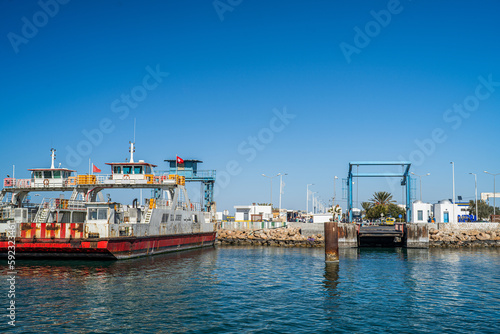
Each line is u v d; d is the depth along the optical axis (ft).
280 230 266.98
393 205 417.69
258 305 80.53
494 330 66.13
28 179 173.06
